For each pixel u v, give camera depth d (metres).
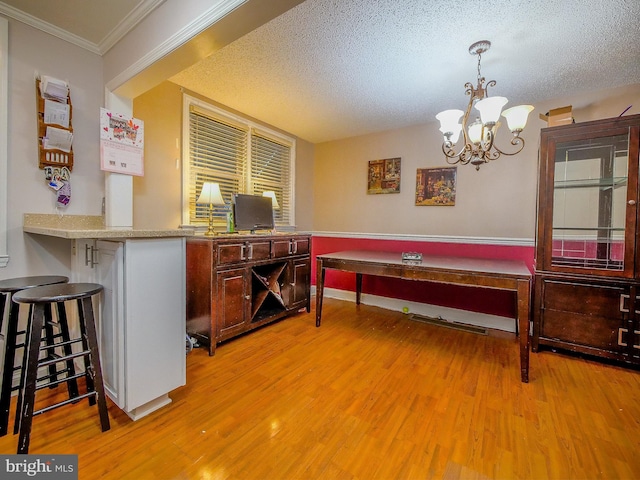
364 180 4.08
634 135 2.16
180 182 2.78
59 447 1.37
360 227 4.12
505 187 3.14
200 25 1.44
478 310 3.22
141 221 2.49
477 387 1.94
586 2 1.61
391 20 1.78
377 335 2.86
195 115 2.90
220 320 2.48
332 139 4.31
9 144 1.77
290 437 1.47
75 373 1.80
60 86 1.93
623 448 1.41
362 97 2.90
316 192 4.52
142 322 1.55
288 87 2.70
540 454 1.37
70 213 2.02
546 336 2.49
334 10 1.69
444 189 3.48
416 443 1.44
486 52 2.11
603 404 1.77
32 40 1.84
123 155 2.02
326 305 3.91
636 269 2.17
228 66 2.35
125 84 1.96
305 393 1.85
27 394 1.28
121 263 1.51
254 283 3.15
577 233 2.43
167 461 1.31
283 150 4.04
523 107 1.81
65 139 1.96
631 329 2.19
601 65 2.26
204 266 2.44
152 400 1.64
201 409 1.68
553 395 1.86
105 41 2.04
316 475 1.25
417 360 2.33
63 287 1.46
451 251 3.43
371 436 1.48
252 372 2.11
